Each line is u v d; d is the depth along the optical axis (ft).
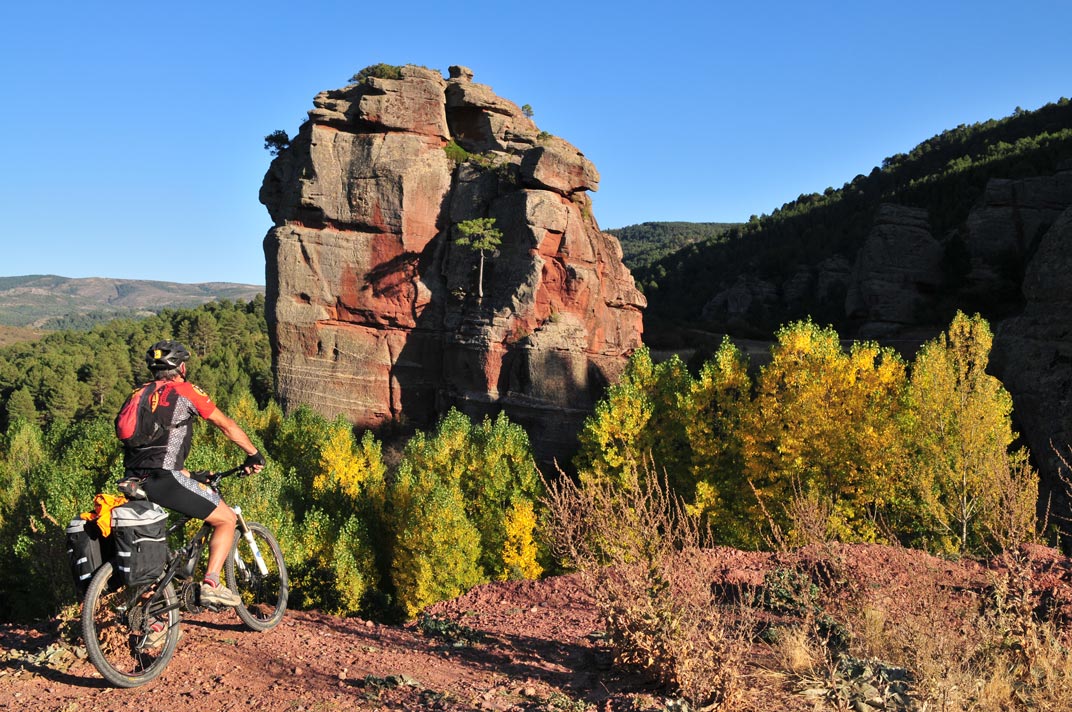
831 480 100.42
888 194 456.45
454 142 231.71
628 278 224.74
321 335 215.72
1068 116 465.88
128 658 14.42
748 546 104.01
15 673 14.07
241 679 14.16
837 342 118.83
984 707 13.26
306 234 215.51
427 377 216.33
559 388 196.34
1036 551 24.14
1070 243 130.21
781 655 15.35
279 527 84.58
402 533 105.81
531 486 128.47
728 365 119.75
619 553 15.16
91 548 13.58
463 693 13.97
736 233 608.60
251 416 199.72
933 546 62.13
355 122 222.48
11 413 385.91
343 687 13.99
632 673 15.33
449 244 216.33
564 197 212.84
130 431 13.33
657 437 127.54
